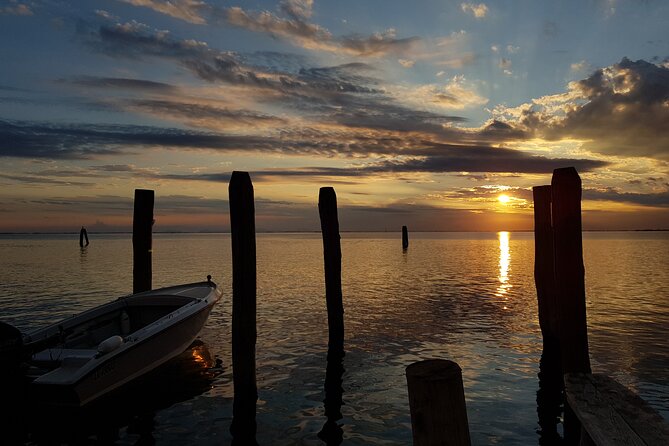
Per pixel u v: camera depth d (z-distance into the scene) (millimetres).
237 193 8211
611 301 18562
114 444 7082
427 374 2959
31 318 15641
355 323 14648
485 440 6914
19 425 7523
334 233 11898
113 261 38875
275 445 6883
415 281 25594
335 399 8531
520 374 9758
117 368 8383
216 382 9633
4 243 88812
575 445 6770
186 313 10336
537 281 11406
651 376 9453
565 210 7000
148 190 13000
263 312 16391
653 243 93875
